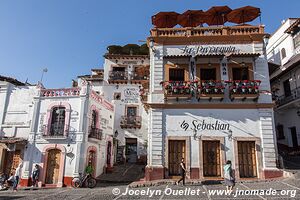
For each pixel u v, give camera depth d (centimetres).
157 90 1895
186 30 1997
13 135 2281
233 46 1930
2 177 1991
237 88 1778
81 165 2012
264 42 1889
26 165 2064
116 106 3062
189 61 1930
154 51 1972
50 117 2161
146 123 2975
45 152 2086
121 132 2955
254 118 1786
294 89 2411
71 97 2195
